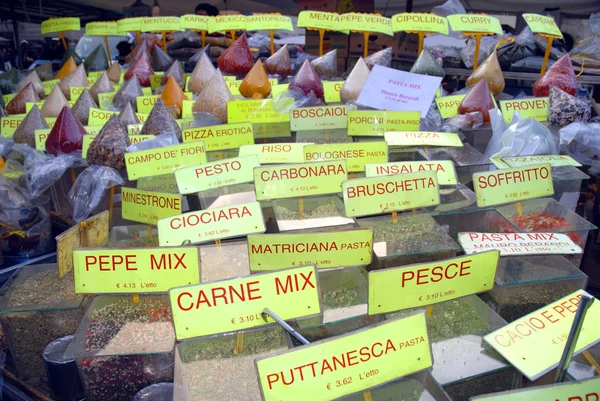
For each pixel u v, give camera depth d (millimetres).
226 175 1372
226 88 1911
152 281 1070
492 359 951
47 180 1599
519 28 3316
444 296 1043
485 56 2752
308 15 2443
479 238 1189
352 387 851
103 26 2951
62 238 1172
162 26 2783
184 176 1348
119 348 993
